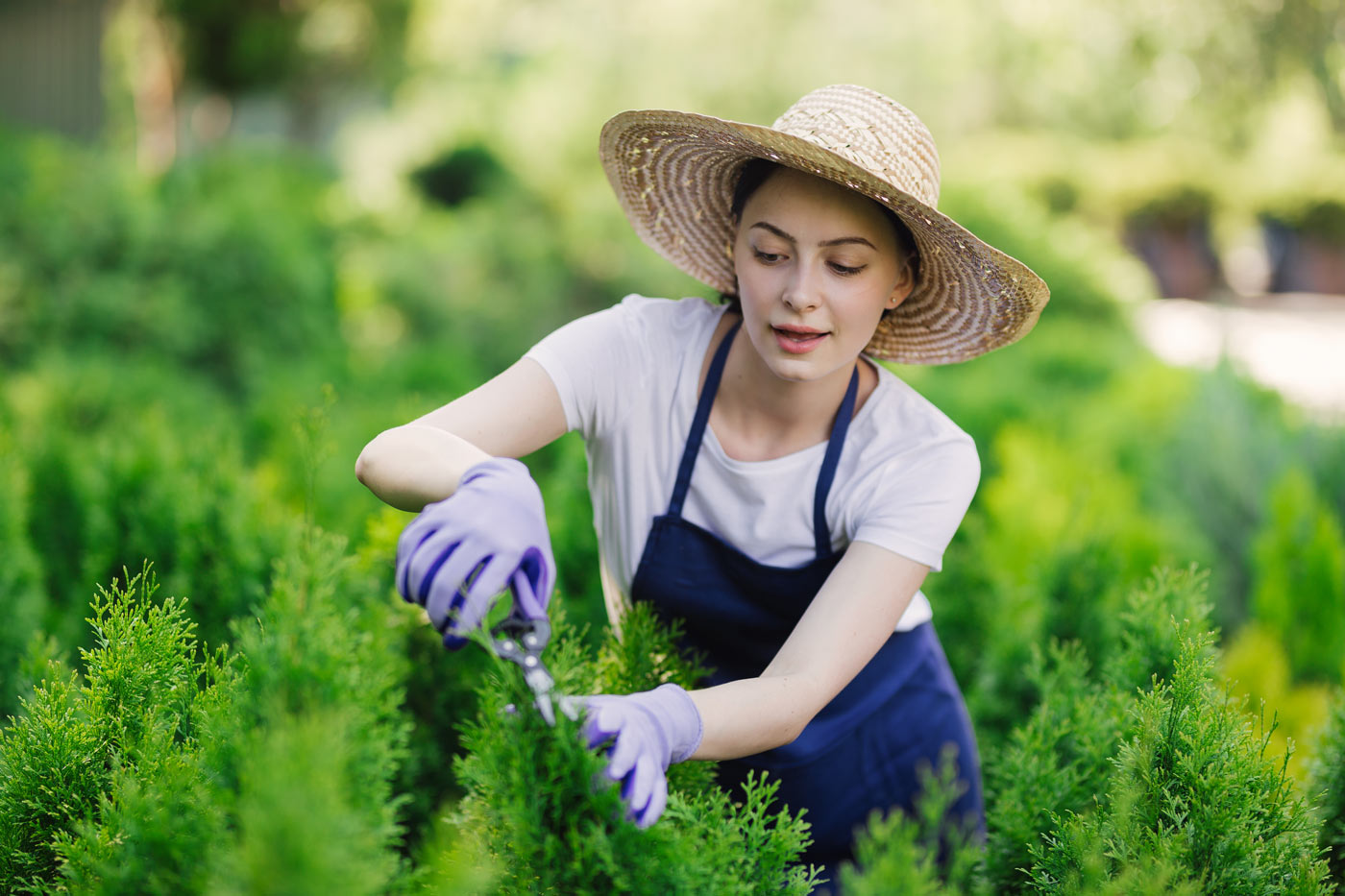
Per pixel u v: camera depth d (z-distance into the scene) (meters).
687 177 1.71
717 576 1.71
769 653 1.76
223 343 6.66
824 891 1.74
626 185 1.79
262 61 11.50
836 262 1.47
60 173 6.63
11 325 6.13
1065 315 9.14
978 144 17.25
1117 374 6.95
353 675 1.22
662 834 1.06
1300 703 3.09
